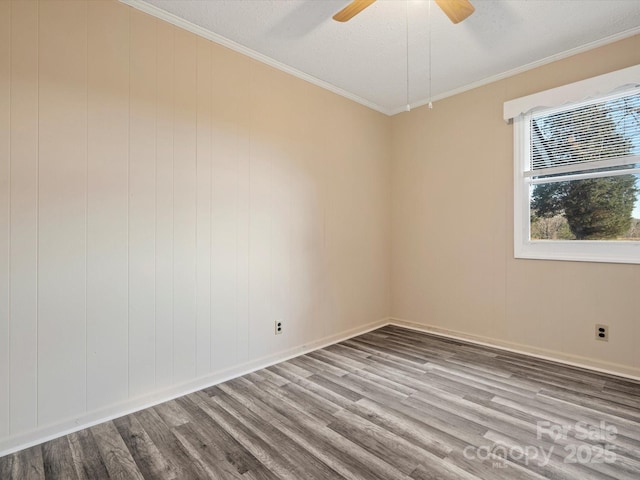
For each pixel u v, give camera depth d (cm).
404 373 259
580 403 210
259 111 274
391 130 403
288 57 277
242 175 263
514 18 228
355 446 171
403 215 391
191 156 234
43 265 179
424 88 338
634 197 251
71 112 187
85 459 163
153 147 217
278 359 288
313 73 305
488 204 321
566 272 278
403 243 392
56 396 183
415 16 225
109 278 200
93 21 194
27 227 174
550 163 287
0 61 167
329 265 333
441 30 241
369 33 245
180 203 229
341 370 267
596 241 266
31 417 175
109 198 200
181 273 230
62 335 185
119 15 203
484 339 326
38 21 176
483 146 324
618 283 254
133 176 209
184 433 183
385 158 396
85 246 192
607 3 213
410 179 384
